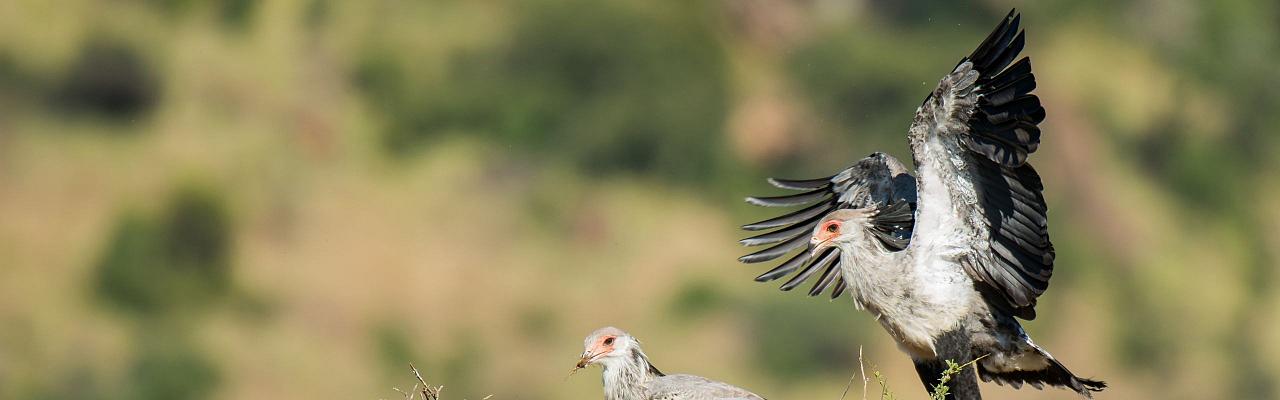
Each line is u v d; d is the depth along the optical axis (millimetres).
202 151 28594
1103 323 29016
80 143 28359
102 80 29172
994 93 6793
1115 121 33000
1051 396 24578
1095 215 31047
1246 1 35219
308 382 25438
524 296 27422
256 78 30234
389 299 27250
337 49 31125
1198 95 34000
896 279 7207
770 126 30688
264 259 27453
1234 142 34031
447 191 29156
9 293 25828
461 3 31750
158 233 27219
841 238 7316
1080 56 33469
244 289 27016
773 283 26594
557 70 30906
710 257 28609
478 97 30688
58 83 28984
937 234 7129
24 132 28156
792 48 31875
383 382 25859
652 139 30453
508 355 26500
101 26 29469
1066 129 32250
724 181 30422
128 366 25328
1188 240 31797
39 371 25078
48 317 25688
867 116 30719
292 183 28734
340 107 30328
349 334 26609
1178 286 30312
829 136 30750
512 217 28828
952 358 7238
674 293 27594
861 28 31672
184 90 29734
